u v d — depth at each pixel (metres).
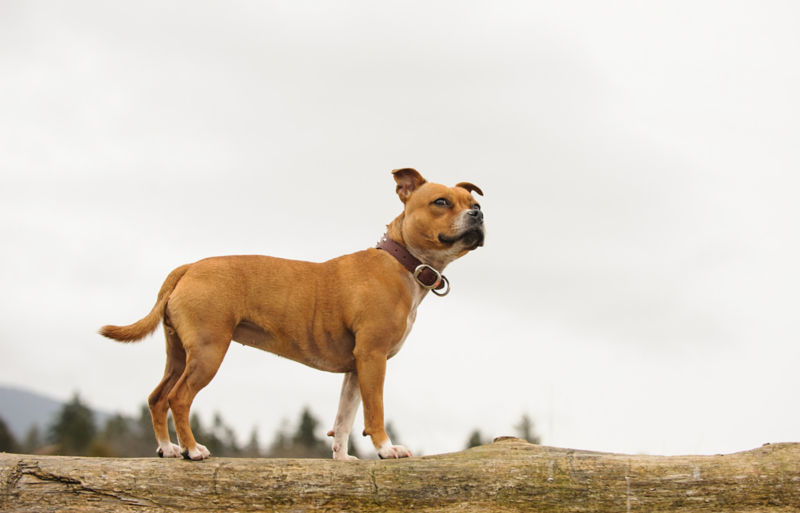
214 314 6.35
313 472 5.75
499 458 5.94
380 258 7.08
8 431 29.28
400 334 6.89
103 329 6.22
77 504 5.52
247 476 5.71
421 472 5.75
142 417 26.08
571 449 6.38
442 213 7.08
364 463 5.87
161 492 5.61
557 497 5.62
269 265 6.82
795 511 5.41
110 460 5.84
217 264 6.57
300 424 25.27
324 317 6.85
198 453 6.02
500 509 5.59
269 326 6.72
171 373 6.65
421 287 7.20
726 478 5.54
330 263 7.13
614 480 5.62
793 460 5.58
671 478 5.59
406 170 7.49
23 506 5.50
